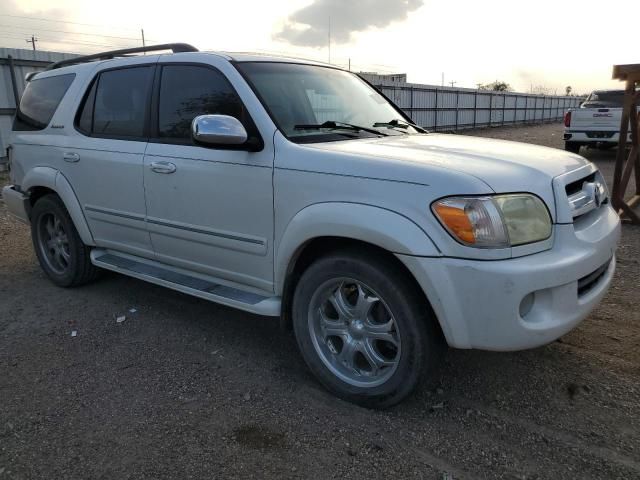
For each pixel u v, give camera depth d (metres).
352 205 2.77
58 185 4.61
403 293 2.71
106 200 4.25
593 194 3.13
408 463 2.54
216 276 3.69
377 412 2.96
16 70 12.70
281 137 3.16
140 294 4.81
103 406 3.05
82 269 4.82
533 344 2.61
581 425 2.80
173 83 3.82
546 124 42.31
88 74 4.55
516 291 2.49
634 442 2.66
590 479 2.41
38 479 2.47
